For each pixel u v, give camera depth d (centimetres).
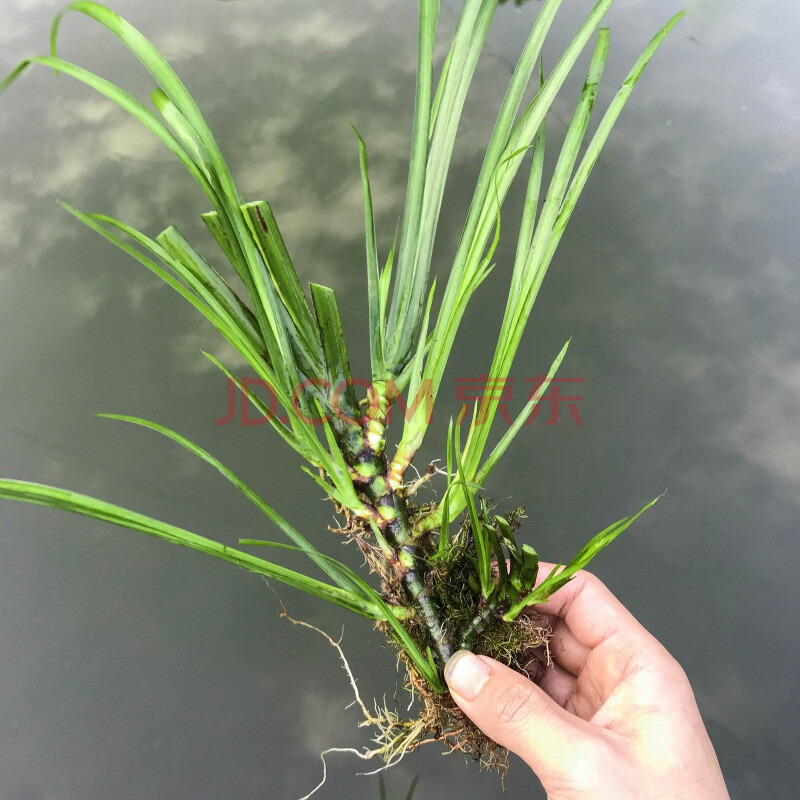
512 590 29
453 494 30
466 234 28
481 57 62
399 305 29
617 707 34
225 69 63
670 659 35
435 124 27
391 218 54
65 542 46
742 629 44
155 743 42
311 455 29
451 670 30
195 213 55
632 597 44
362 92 61
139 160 58
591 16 27
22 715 42
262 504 27
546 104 27
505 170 28
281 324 27
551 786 30
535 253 28
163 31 66
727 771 42
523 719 30
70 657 43
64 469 46
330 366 28
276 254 26
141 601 45
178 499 46
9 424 48
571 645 38
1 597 45
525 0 64
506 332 28
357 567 44
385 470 30
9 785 41
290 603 44
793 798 41
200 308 26
